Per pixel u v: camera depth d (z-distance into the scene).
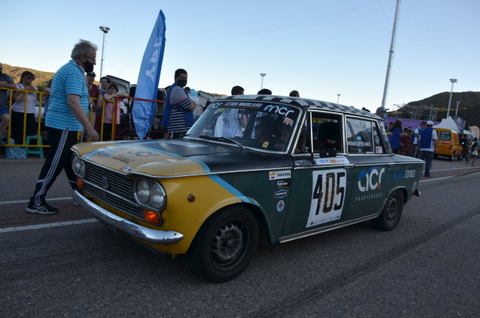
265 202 3.17
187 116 6.05
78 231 3.88
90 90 8.39
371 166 4.42
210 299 2.77
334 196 3.90
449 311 3.00
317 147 3.75
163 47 9.47
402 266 3.91
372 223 5.18
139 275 3.04
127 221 2.78
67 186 5.89
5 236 3.55
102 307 2.51
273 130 3.55
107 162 3.08
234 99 4.13
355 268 3.72
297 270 3.51
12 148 7.56
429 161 11.83
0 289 2.61
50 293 2.62
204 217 2.73
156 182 2.60
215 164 2.85
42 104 8.23
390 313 2.87
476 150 20.61
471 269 3.99
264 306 2.77
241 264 3.14
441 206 7.30
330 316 2.73
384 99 20.48
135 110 9.30
